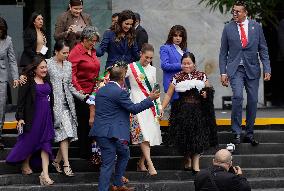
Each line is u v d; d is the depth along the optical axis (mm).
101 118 30234
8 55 33156
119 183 31062
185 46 34031
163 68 33719
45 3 46062
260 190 32625
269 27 47625
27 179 32000
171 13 47094
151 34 47031
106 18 46656
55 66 31984
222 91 47312
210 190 26984
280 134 35750
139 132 32188
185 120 32344
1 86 32969
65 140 31875
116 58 33656
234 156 34156
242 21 34469
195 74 32719
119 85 30484
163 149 34250
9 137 34094
